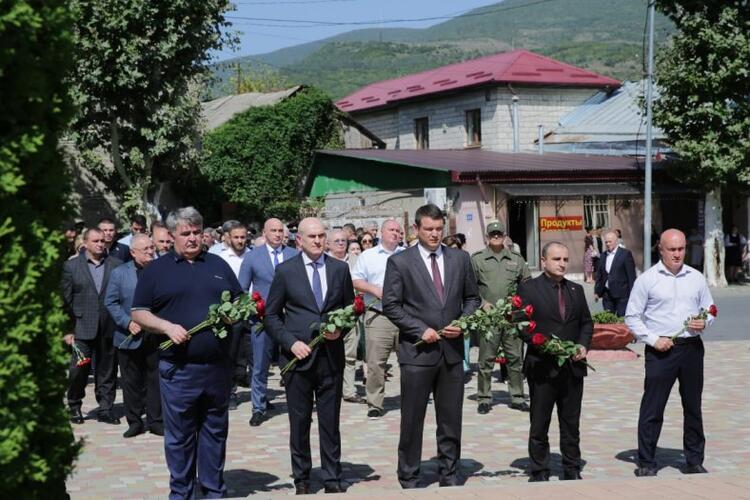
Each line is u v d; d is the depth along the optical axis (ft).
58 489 16.55
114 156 88.99
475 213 102.99
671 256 28.60
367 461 30.78
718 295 96.02
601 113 133.08
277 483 28.35
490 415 38.68
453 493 23.77
